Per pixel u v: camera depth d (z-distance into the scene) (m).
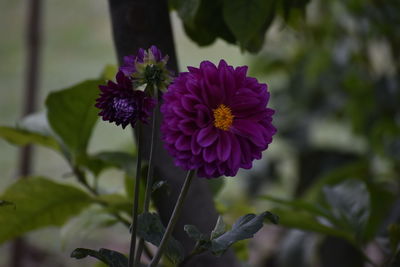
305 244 2.20
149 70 1.14
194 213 1.39
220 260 1.40
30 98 2.80
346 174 2.16
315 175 2.99
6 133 1.58
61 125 1.49
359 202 1.54
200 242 1.18
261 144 1.13
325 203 1.81
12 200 1.49
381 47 2.54
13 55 7.04
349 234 1.52
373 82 2.55
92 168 1.54
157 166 1.38
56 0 8.23
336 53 2.55
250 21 1.36
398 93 2.48
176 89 1.12
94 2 8.19
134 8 1.36
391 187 2.33
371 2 2.36
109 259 1.19
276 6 1.54
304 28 2.60
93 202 1.52
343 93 2.83
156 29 1.37
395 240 1.39
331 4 2.49
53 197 1.50
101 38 7.44
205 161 1.12
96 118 1.49
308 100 2.99
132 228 1.16
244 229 1.18
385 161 2.51
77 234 1.57
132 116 1.11
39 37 2.80
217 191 1.57
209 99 1.13
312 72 2.66
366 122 2.59
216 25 1.47
